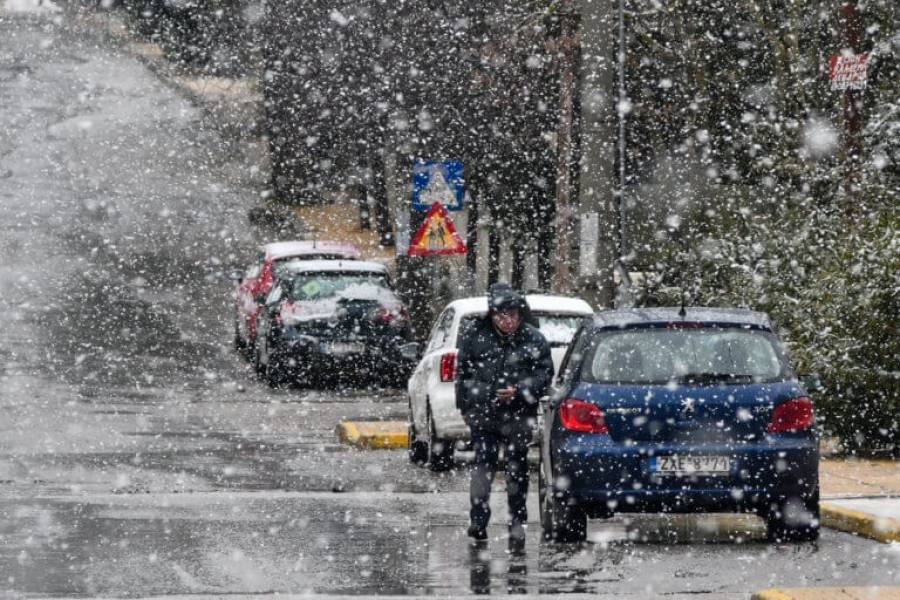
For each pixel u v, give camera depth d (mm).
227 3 160000
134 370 74000
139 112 175750
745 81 83500
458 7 86938
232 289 107250
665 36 83062
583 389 31141
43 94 179625
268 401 64688
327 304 71188
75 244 121875
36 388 65688
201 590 26016
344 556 29766
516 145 87250
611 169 54375
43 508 35812
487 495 31734
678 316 31969
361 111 103625
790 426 31016
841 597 24297
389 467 45969
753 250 52438
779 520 31531
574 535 31594
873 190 54781
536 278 90812
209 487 40312
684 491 30656
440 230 63031
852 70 54781
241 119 175250
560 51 78000
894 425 45406
